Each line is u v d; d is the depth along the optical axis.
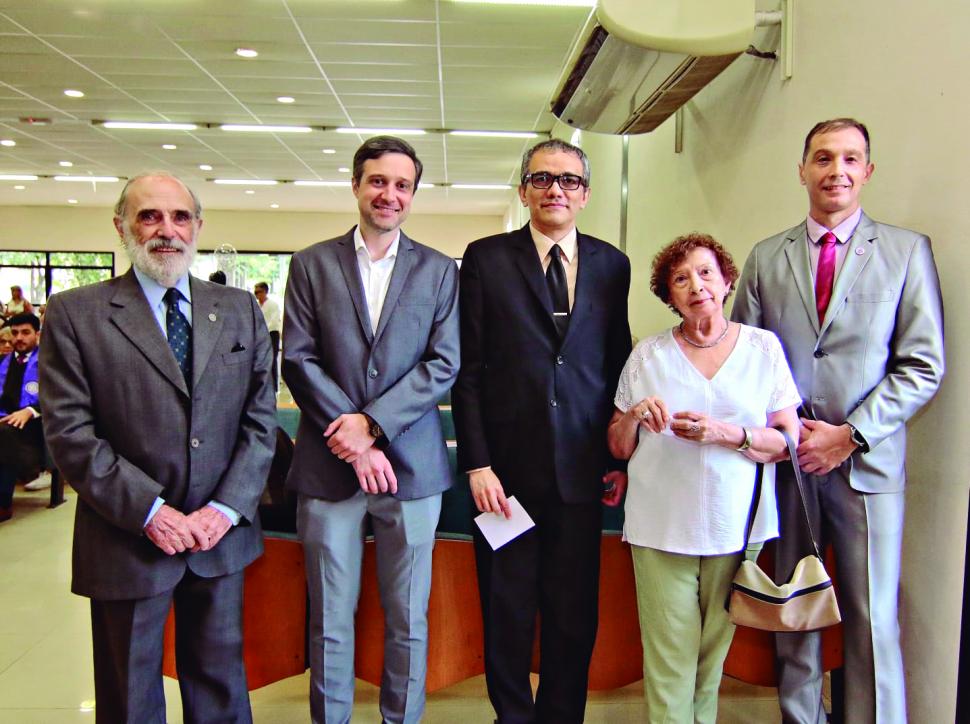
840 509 1.68
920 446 1.80
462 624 2.14
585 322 1.77
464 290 1.85
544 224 1.79
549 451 1.74
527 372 1.75
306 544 1.74
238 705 1.69
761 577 1.55
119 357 1.53
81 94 6.56
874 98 1.98
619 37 2.12
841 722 1.84
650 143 4.20
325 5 4.57
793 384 1.64
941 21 1.72
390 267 1.78
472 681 2.42
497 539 1.76
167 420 1.55
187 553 1.57
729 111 3.01
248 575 2.11
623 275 1.88
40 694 2.24
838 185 1.69
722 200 3.08
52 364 1.52
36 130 7.92
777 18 2.50
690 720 1.68
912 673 1.83
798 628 1.51
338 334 1.71
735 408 1.60
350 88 6.32
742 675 2.08
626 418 1.70
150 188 1.57
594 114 2.88
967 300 1.64
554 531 1.77
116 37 5.15
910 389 1.57
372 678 2.07
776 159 2.57
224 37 5.13
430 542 1.78
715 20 2.13
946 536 1.71
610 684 2.16
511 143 8.46
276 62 5.65
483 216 14.88
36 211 13.50
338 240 1.81
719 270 1.66
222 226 14.03
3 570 3.38
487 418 1.80
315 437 1.73
